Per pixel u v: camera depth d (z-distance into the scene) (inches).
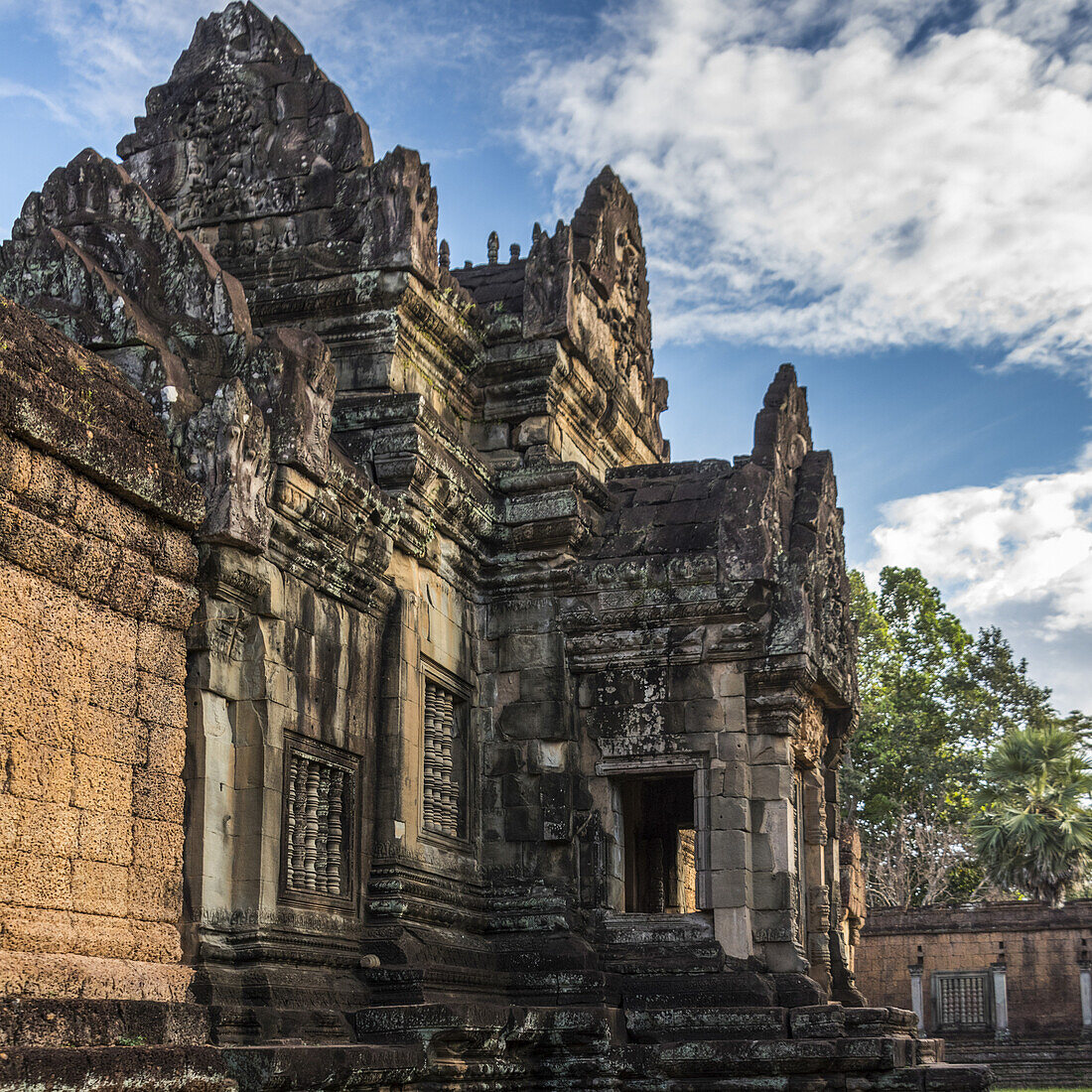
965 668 2315.5
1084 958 1604.3
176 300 584.4
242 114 791.1
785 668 745.6
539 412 818.8
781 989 700.0
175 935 431.5
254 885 533.3
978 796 1804.9
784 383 861.8
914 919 1706.4
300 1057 432.1
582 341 838.5
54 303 545.0
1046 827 1672.0
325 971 566.6
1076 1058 1536.7
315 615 600.7
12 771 373.4
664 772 756.6
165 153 799.7
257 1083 414.6
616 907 756.6
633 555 777.6
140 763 426.3
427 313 756.6
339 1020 526.9
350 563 623.5
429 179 767.7
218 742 537.3
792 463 851.4
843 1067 645.3
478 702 768.3
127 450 426.6
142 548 436.8
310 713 587.2
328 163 768.3
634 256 967.0
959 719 2257.6
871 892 2134.6
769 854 732.0
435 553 717.3
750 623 748.0
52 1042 350.6
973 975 1664.6
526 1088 615.2
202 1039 410.3
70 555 401.1
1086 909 1626.5
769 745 747.4
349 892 613.6
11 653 376.8
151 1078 365.1
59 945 380.5
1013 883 1699.1
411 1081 508.1
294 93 786.8
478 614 778.8
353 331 744.3
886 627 2269.9
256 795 541.3
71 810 394.3
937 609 2333.9
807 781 831.7
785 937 716.0
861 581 2317.9
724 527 761.6
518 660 772.0
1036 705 2279.8
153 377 528.1
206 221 780.6
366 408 692.7
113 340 535.2
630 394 948.6
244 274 761.0
